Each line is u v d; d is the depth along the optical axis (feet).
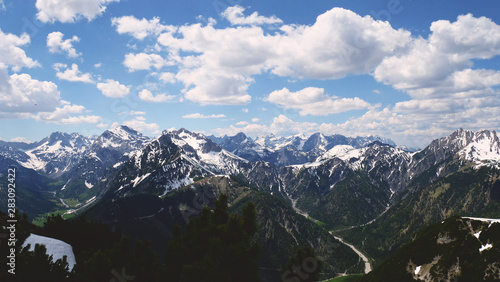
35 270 71.72
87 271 78.07
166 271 73.72
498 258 393.70
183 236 78.48
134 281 77.61
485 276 387.34
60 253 136.46
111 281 76.59
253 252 64.13
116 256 85.15
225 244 66.44
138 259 82.43
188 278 58.75
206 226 77.87
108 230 189.47
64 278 76.64
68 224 180.65
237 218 69.87
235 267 63.21
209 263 61.05
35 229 162.30
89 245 167.12
